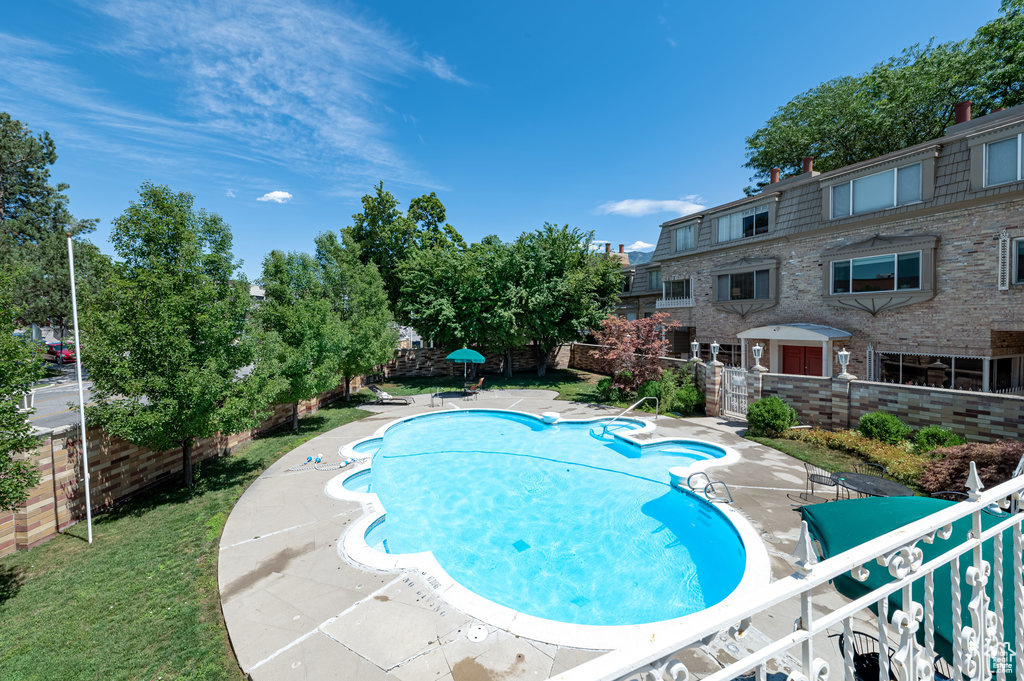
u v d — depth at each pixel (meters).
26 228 31.05
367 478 11.88
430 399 22.22
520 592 7.38
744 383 15.85
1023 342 16.34
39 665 5.09
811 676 1.67
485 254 26.98
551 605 7.04
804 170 21.69
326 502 9.54
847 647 1.77
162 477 11.03
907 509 3.48
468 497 11.16
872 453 10.79
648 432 14.69
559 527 9.55
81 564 7.25
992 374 15.68
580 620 6.69
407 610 5.85
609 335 21.33
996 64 21.84
